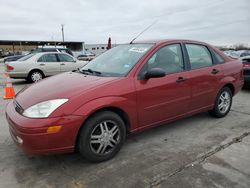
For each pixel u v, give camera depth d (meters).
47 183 2.54
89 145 2.77
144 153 3.16
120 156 3.09
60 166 2.87
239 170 2.73
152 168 2.79
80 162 2.96
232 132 3.85
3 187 2.47
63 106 2.57
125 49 3.78
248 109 5.18
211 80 4.05
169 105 3.46
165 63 3.50
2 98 6.60
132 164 2.89
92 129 2.75
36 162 2.96
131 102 3.01
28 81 9.95
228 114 4.79
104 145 2.90
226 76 4.33
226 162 2.90
